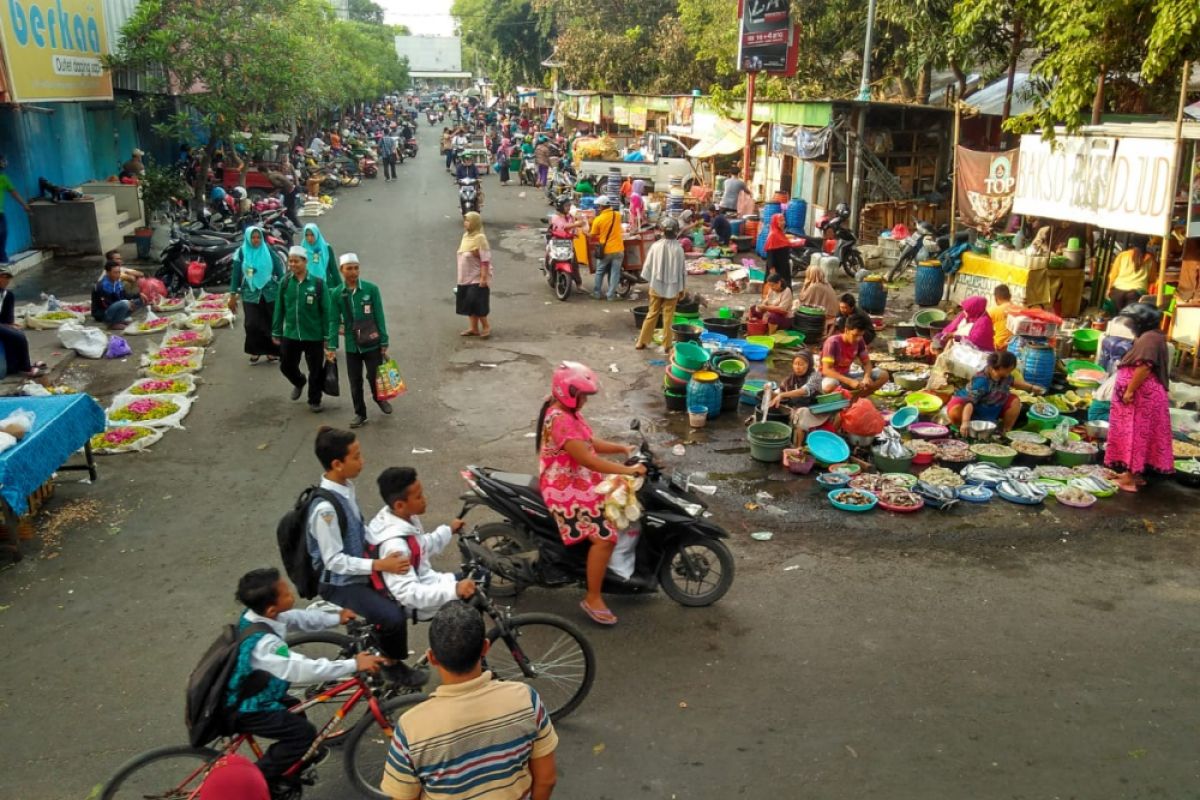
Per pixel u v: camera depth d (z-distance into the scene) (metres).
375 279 16.80
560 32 48.69
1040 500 7.60
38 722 4.91
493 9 55.84
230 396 10.44
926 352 11.52
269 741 4.59
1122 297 11.48
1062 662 5.49
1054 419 9.16
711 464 8.51
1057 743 4.77
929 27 17.44
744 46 20.81
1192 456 8.35
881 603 6.15
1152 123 12.35
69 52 16.67
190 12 20.08
